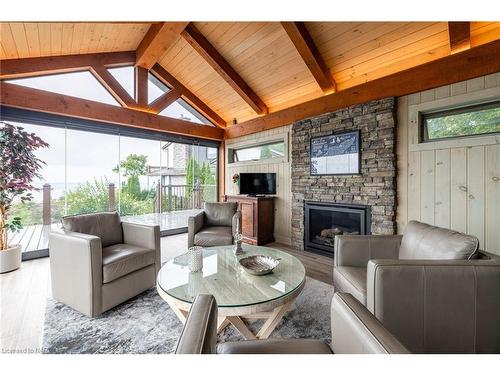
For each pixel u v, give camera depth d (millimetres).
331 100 3553
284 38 3281
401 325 1300
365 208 3180
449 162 2602
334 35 2975
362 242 2004
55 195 4184
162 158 5395
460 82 2502
